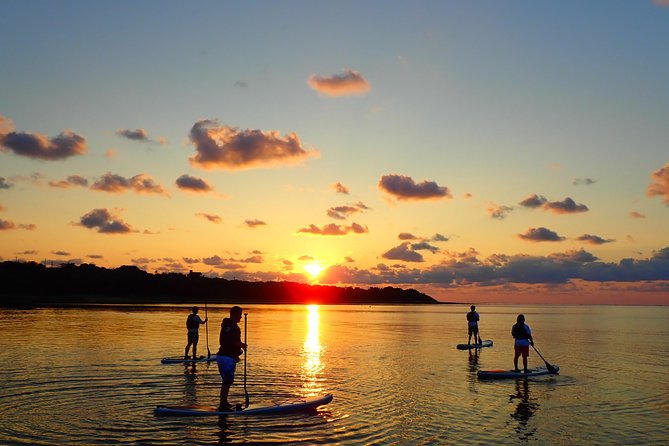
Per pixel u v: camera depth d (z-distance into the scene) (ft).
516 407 48.57
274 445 36.19
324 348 99.66
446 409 47.37
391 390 56.08
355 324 201.57
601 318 326.85
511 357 88.17
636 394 55.31
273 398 50.57
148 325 155.74
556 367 71.41
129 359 76.43
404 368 73.05
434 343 115.14
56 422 40.78
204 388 54.85
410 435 38.96
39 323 156.46
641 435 39.68
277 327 170.50
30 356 78.54
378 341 118.93
